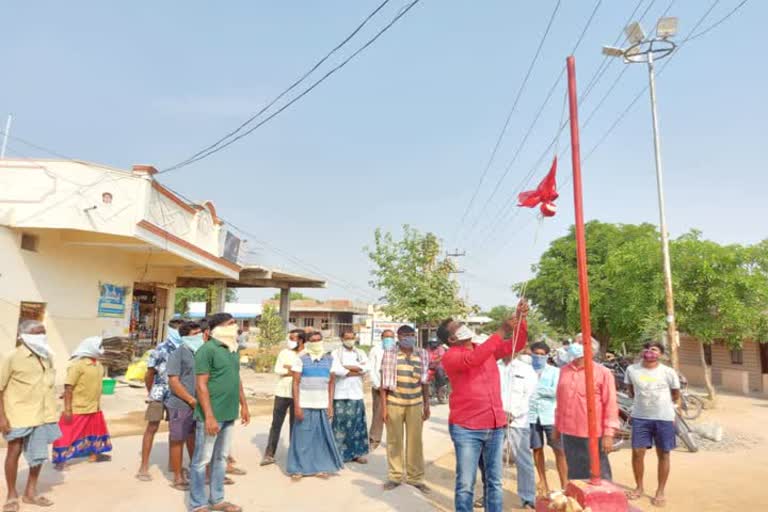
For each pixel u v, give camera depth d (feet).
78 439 23.80
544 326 109.50
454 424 16.97
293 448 23.90
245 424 23.17
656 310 56.70
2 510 17.95
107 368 53.62
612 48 51.42
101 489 20.85
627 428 33.96
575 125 14.38
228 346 19.61
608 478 19.34
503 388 21.36
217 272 68.90
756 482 26.11
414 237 63.21
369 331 123.44
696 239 58.34
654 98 52.95
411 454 23.15
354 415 27.35
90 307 51.98
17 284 42.80
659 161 52.29
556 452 22.72
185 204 56.59
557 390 20.52
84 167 43.62
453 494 22.77
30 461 18.69
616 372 51.93
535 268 130.31
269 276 79.30
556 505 13.65
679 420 34.24
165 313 70.85
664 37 51.57
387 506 20.08
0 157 42.91
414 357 23.66
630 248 63.52
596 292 87.35
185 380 21.61
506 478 25.81
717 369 87.40
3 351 41.42
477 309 65.00
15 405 18.34
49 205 42.57
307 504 20.18
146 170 46.39
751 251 55.72
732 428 42.73
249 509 19.54
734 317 53.42
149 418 22.39
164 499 19.98
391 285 62.13
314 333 24.66
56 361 47.19
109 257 54.95
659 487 22.41
